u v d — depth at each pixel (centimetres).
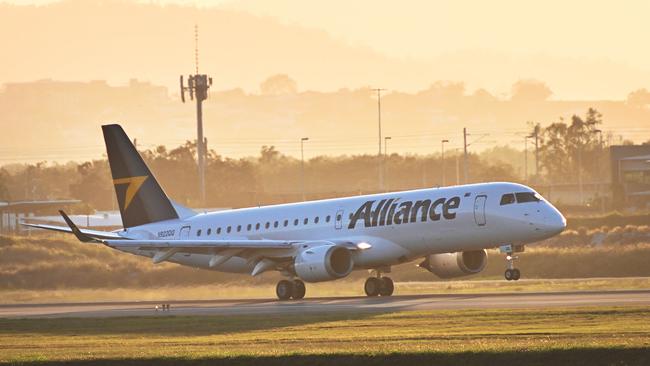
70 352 15062
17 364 13900
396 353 13412
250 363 13588
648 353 12975
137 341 16625
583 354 13050
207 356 13762
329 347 14475
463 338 15212
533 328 16188
